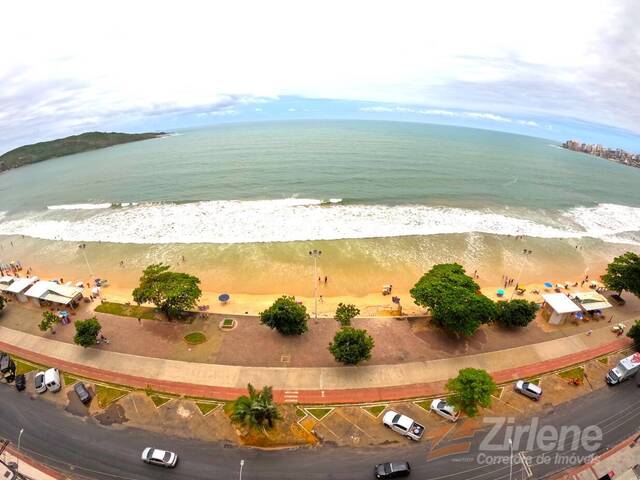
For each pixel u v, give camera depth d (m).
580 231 77.69
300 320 41.84
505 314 44.19
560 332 44.69
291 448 30.17
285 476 27.97
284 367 38.72
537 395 34.94
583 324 46.31
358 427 32.12
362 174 115.19
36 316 48.19
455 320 40.47
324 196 94.19
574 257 66.38
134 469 28.73
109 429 32.12
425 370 38.53
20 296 51.03
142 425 32.44
